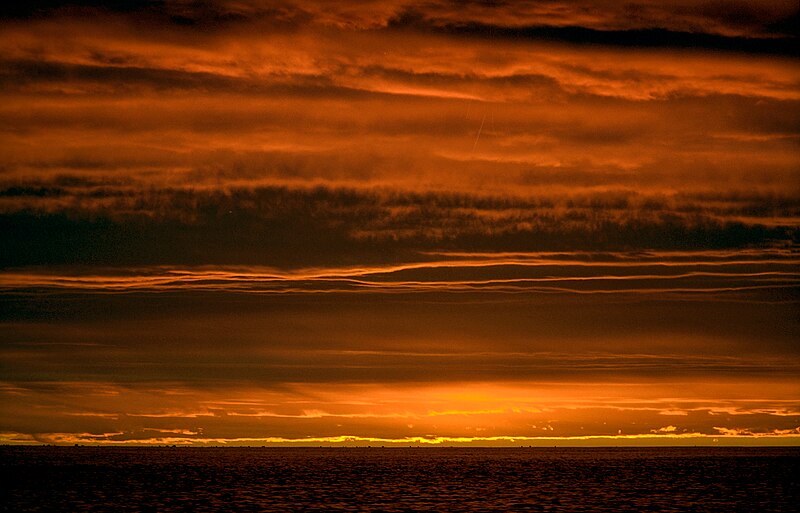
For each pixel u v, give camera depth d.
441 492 158.50
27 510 125.75
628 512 123.38
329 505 132.75
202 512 122.50
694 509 127.81
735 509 127.75
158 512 122.50
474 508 128.50
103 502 136.88
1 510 125.75
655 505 133.25
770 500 140.88
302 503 135.88
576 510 126.19
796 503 136.00
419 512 123.25
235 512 122.56
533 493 156.00
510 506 131.50
